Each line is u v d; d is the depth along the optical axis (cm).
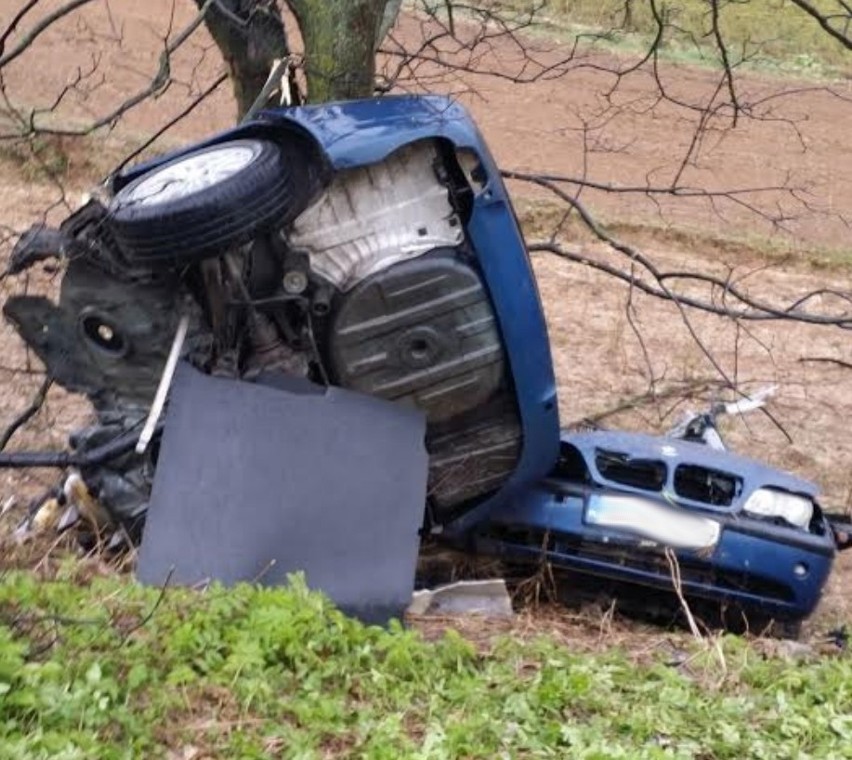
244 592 538
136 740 441
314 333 607
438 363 609
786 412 1030
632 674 557
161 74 668
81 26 1455
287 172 575
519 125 1609
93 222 615
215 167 573
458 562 679
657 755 471
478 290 602
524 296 607
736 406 810
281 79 736
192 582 565
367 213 600
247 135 605
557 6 1752
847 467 945
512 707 504
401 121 595
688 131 1672
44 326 636
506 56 1673
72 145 1319
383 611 570
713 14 790
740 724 521
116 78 1562
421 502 588
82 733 432
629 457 669
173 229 562
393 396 614
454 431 633
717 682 567
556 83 1716
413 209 602
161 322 620
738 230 1430
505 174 802
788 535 647
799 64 1891
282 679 495
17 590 522
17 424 713
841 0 795
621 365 1063
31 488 779
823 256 1387
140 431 627
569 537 655
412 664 525
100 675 461
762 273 1338
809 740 517
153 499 575
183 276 608
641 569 650
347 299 597
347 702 495
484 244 600
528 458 642
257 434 585
